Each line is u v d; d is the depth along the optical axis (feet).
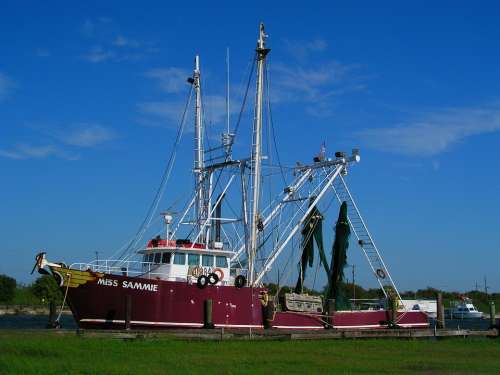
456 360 105.29
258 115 139.95
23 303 388.98
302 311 142.51
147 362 88.99
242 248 143.84
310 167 154.71
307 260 156.15
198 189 147.02
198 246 134.82
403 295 319.68
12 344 96.78
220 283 133.69
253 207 137.80
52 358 89.76
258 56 141.38
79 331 110.32
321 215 155.74
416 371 91.20
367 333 135.03
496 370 93.91
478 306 451.12
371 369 91.76
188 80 152.87
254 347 111.04
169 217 135.85
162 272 129.90
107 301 117.91
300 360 97.86
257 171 138.41
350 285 252.83
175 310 123.85
